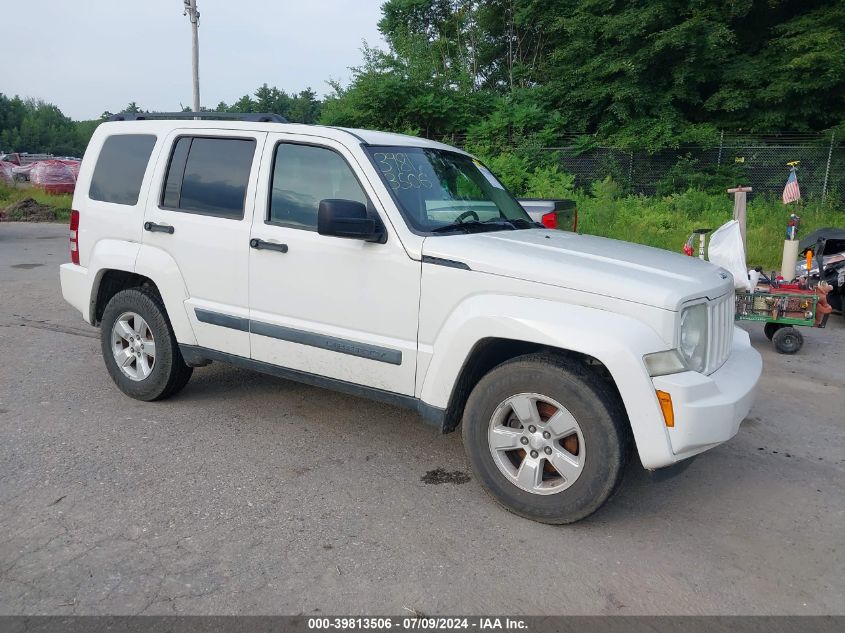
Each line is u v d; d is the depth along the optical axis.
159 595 2.93
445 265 3.75
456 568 3.19
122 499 3.75
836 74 17.42
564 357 3.52
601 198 16.88
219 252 4.59
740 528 3.64
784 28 18.61
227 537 3.39
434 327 3.82
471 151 20.00
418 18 29.02
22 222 20.78
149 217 4.93
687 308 3.42
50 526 3.45
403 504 3.79
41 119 120.69
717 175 18.27
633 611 2.92
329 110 22.09
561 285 3.47
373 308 4.01
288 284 4.31
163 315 5.01
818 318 7.29
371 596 2.96
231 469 4.16
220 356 4.75
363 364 4.08
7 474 4.00
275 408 5.21
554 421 3.48
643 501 3.92
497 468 3.67
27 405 5.15
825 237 8.95
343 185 4.16
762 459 4.54
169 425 4.82
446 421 3.84
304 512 3.67
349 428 4.87
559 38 22.48
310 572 3.12
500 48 26.91
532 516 3.61
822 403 5.69
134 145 5.16
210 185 4.71
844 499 3.99
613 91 19.38
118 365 5.28
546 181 17.72
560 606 2.94
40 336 7.20
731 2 18.36
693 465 4.43
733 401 3.38
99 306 5.45
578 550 3.38
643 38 19.23
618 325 3.32
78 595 2.91
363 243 4.00
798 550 3.43
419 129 21.56
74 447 4.41
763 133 18.98
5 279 10.53
